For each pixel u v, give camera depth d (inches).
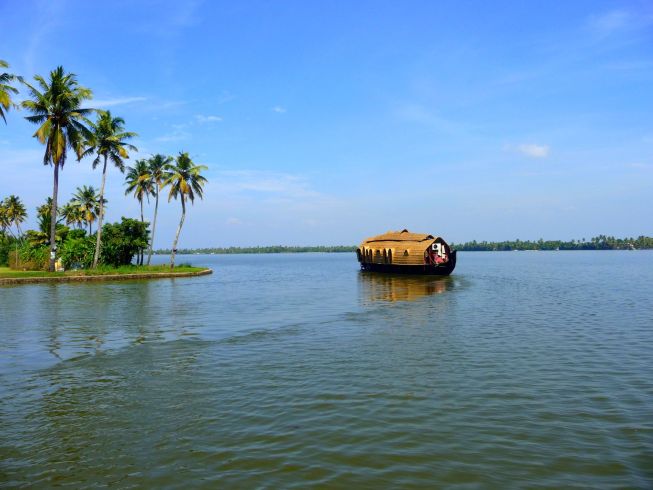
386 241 2444.6
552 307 998.4
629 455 276.5
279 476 254.8
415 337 661.9
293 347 601.0
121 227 2394.2
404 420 336.8
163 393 407.2
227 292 1456.7
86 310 986.1
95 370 488.7
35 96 1697.8
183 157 2301.9
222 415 350.9
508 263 4387.3
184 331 729.6
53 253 1918.1
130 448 293.4
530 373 461.4
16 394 407.5
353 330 728.3
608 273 2422.5
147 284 1761.8
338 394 398.6
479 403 372.8
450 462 269.6
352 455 280.2
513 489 238.5
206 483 247.9
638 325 749.3
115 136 1994.3
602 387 413.7
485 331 706.2
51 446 297.3
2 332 719.7
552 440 299.4
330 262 6264.8
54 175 1836.9
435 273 2234.3
